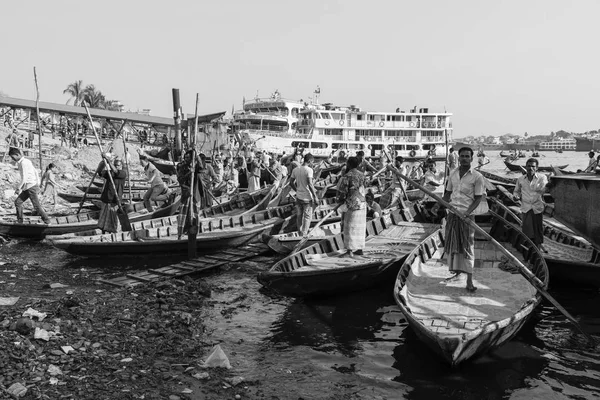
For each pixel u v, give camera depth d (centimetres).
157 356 606
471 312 658
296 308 830
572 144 18950
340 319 783
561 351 659
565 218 1046
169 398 501
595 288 902
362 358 639
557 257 966
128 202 1780
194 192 1138
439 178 1989
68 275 993
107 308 766
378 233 1234
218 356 602
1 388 484
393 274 935
